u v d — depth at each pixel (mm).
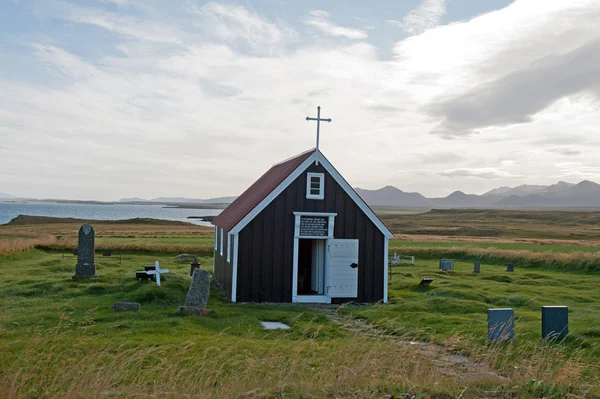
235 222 24703
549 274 40906
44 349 11367
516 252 50438
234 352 12734
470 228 141250
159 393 8727
